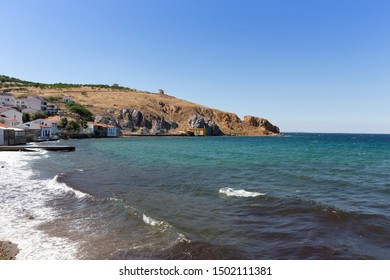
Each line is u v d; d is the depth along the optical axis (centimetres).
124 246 1104
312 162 4006
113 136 13050
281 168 3316
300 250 1071
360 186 2303
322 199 1875
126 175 2688
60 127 10038
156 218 1396
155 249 1076
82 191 1966
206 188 2138
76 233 1233
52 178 2464
